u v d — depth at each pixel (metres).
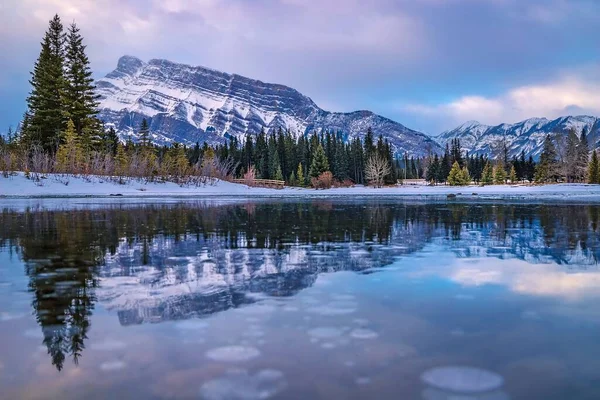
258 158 78.62
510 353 2.41
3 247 6.24
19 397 1.93
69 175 33.62
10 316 3.08
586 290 3.79
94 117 43.62
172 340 2.62
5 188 28.67
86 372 2.18
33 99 40.78
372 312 3.17
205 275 4.41
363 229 8.83
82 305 3.34
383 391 1.98
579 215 12.59
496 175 74.50
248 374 2.16
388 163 72.12
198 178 43.56
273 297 3.58
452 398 1.91
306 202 22.28
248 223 10.10
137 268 4.75
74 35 42.62
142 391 1.98
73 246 6.39
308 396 1.93
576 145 71.38
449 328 2.82
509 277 4.32
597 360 2.31
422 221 10.70
